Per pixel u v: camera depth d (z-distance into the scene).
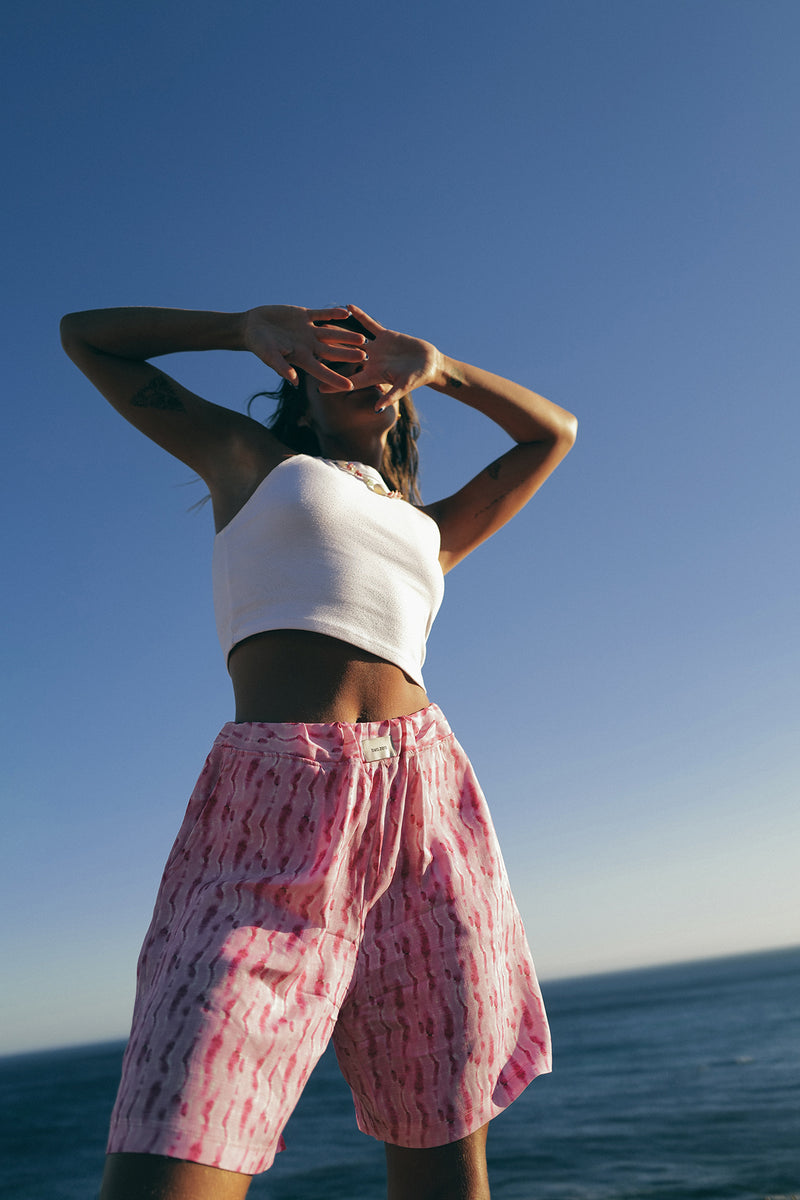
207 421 1.88
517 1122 37.97
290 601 1.63
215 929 1.38
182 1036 1.27
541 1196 23.58
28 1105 72.25
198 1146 1.21
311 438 2.16
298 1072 1.37
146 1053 1.27
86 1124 55.41
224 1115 1.25
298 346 1.85
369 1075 1.57
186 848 1.52
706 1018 79.06
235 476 1.83
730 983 134.38
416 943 1.56
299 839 1.49
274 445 1.87
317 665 1.62
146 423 1.87
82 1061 153.62
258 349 1.84
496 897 1.69
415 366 1.97
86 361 1.88
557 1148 30.94
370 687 1.65
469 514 2.22
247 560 1.69
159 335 1.90
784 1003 84.50
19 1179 39.31
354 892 1.52
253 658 1.64
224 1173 1.24
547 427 2.26
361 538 1.72
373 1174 29.50
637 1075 49.47
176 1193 1.19
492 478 2.26
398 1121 1.55
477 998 1.57
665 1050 59.56
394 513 1.81
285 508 1.68
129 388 1.87
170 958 1.37
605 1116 36.91
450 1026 1.54
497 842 1.75
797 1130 29.31
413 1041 1.54
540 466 2.28
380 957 1.54
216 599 1.77
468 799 1.75
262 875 1.46
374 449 2.04
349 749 1.55
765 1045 55.97
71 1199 32.88
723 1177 23.45
